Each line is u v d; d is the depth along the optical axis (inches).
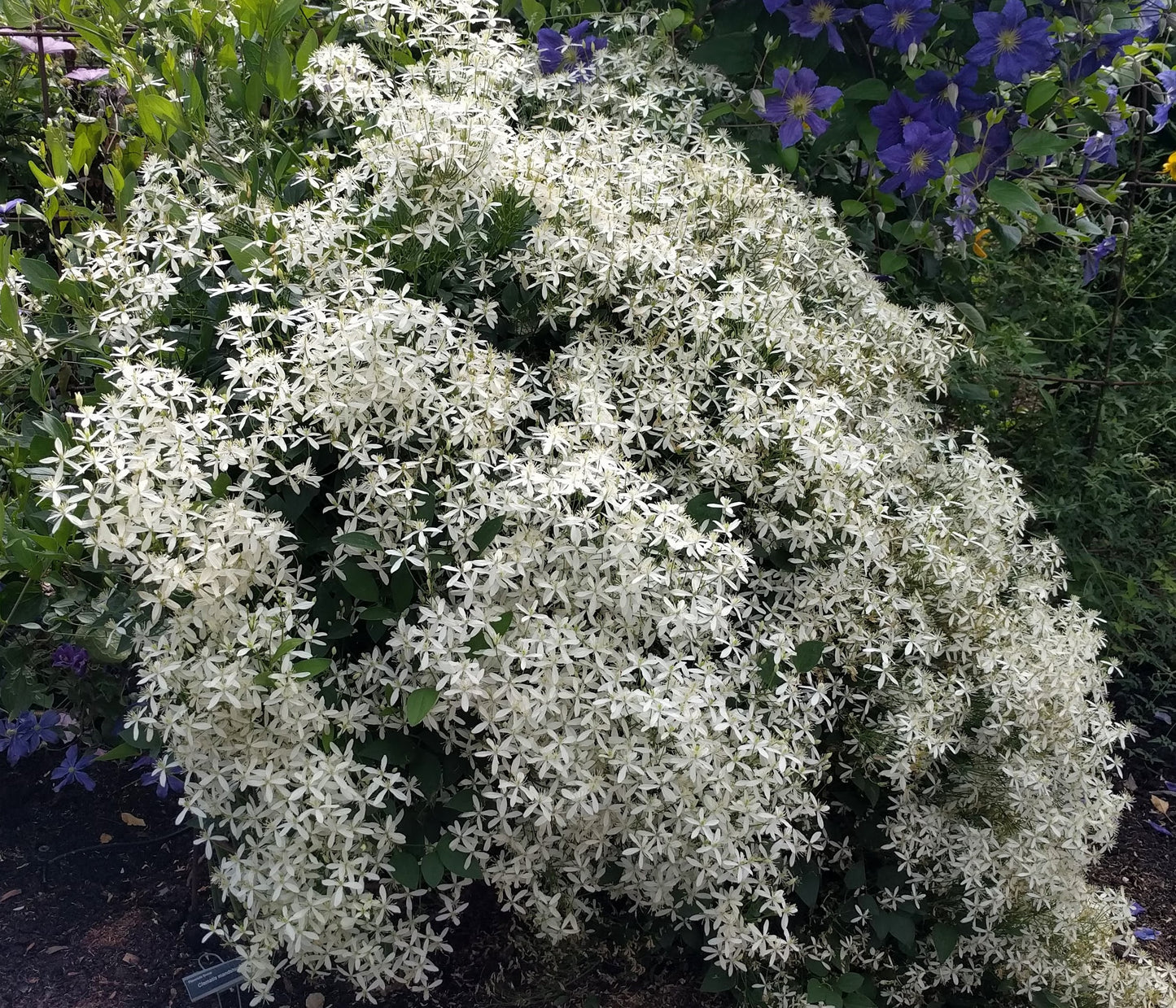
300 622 76.2
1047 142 123.5
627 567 75.3
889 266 129.2
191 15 104.9
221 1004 90.4
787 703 84.0
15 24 119.2
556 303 90.6
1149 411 160.9
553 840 78.2
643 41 130.3
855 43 134.2
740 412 87.0
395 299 79.2
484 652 72.7
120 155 106.3
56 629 89.4
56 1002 90.5
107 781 116.0
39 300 93.4
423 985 80.0
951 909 94.1
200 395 78.7
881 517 92.7
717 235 103.8
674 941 94.4
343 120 103.0
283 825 73.7
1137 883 121.0
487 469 77.9
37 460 80.4
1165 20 136.8
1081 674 98.3
